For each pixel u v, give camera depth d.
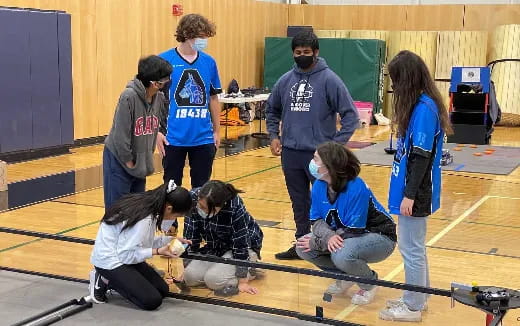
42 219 5.07
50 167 7.41
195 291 3.44
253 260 3.62
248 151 8.92
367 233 3.26
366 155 8.49
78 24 8.86
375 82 12.55
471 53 12.46
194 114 4.12
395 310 3.07
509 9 12.77
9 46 7.45
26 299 3.27
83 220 5.05
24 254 4.04
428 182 2.87
